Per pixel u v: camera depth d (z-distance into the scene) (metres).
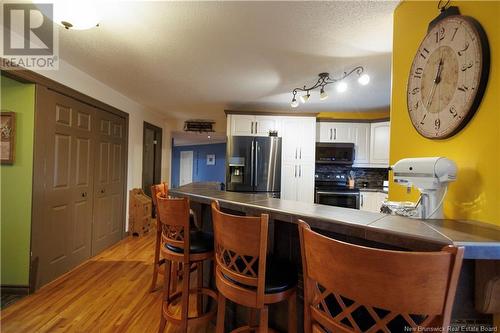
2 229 2.29
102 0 1.58
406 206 1.25
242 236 1.09
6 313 1.98
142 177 4.54
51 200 2.50
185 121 5.93
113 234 3.63
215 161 9.10
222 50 2.27
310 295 0.83
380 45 2.11
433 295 0.62
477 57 1.06
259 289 1.07
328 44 2.12
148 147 5.07
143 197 4.20
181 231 1.58
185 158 10.10
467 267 0.89
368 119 4.49
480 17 1.07
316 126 4.51
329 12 1.68
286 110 4.55
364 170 4.77
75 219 2.85
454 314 0.89
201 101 4.09
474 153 1.09
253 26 1.87
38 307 2.06
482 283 0.85
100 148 3.29
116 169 3.68
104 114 3.36
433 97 1.30
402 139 1.58
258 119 4.33
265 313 1.10
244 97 3.79
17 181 2.29
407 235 0.81
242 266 1.23
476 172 1.07
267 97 3.77
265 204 1.41
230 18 1.77
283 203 1.46
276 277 1.18
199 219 2.16
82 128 2.93
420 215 1.16
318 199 4.17
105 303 2.13
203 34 2.00
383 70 2.64
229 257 1.21
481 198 1.05
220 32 1.96
